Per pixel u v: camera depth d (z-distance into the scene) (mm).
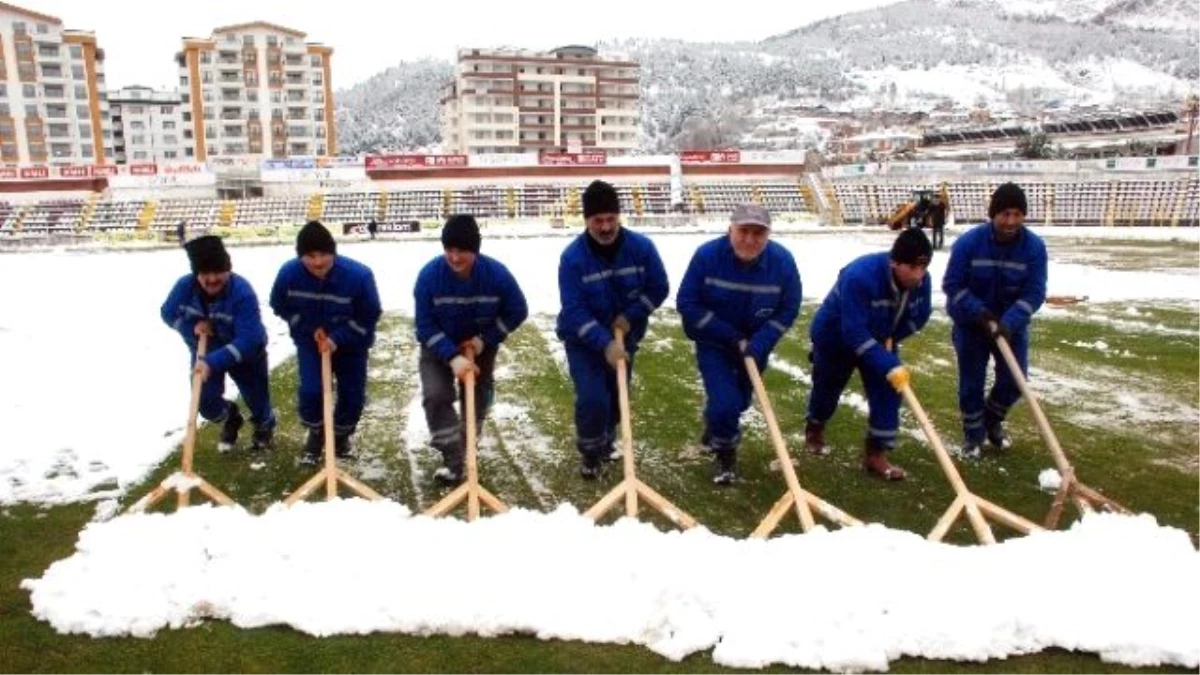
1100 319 10930
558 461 5363
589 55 81000
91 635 3205
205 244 4875
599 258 4766
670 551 3607
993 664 3031
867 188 46344
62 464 5223
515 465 5285
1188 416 6387
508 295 4871
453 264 4578
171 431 5973
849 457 5473
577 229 41250
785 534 4051
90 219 43375
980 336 5289
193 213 44562
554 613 3271
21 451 5449
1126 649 3072
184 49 71188
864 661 2994
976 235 5270
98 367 8172
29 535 4145
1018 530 4285
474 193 47781
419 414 6496
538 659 3051
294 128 74062
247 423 6254
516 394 7105
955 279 5340
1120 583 3373
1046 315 11305
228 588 3424
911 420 6359
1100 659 3062
